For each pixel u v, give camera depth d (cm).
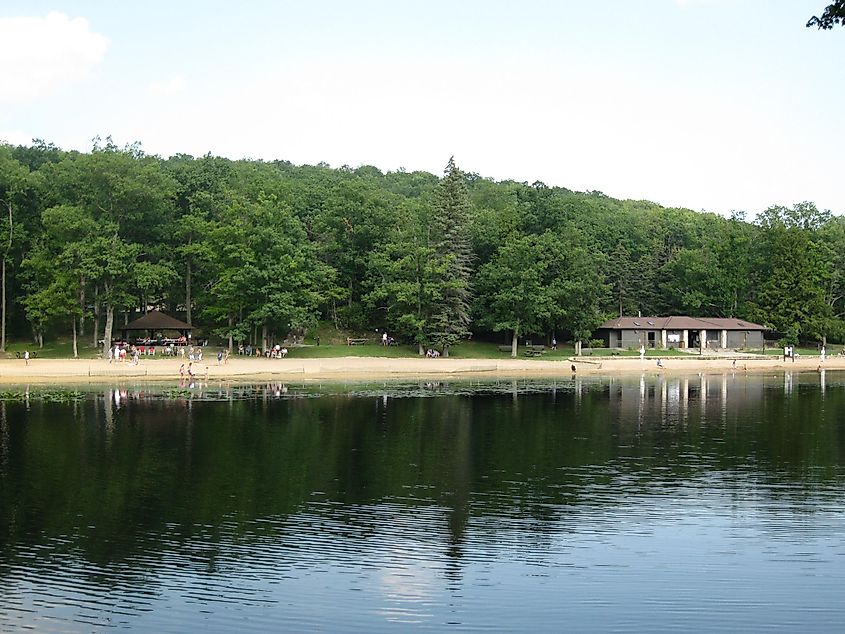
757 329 12200
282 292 9250
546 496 2864
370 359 9288
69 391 6331
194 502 2758
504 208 12625
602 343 11988
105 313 10456
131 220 9738
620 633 1742
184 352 9219
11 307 9850
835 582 2028
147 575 2066
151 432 4259
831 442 4034
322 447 3834
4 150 10112
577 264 10488
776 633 1747
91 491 2909
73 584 2003
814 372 9512
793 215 13825
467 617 1819
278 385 7088
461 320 10219
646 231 14800
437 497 2841
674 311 13112
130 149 10000
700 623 1792
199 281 10538
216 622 1788
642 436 4225
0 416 4862
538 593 1955
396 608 1864
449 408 5466
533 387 7219
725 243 13200
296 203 11950
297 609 1856
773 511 2670
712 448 3850
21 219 9512
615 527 2480
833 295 13275
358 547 2281
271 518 2564
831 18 2025
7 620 1791
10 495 2848
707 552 2250
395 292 9956
